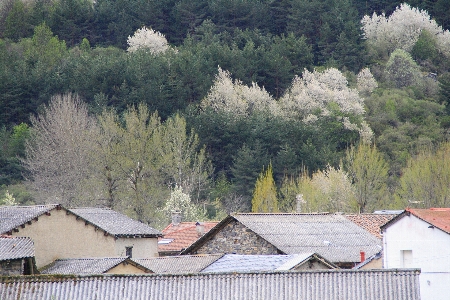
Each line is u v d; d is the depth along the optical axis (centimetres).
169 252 11400
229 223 10519
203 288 6531
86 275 6575
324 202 16100
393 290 6519
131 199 16375
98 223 10550
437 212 8700
